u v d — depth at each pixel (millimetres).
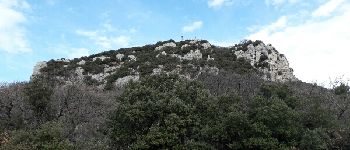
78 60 69688
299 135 30719
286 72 62750
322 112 33375
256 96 31578
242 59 63031
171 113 29859
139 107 30453
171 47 69125
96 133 36406
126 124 30766
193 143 28422
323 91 46469
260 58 64062
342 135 31969
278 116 29578
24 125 36719
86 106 41625
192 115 30531
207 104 31375
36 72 63781
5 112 38469
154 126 29500
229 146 29047
